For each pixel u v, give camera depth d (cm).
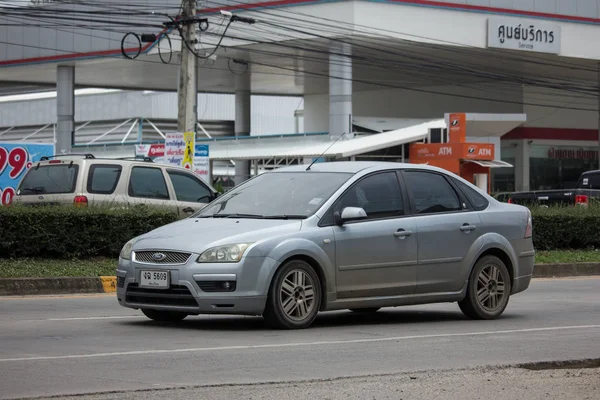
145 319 1964
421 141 7569
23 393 1173
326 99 12112
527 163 10506
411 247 1908
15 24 9319
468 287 2005
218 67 9775
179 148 4506
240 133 11506
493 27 8406
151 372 1324
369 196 1891
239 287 1678
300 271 1764
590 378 1323
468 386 1256
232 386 1230
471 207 2039
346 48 8231
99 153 10088
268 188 1939
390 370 1366
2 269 2695
